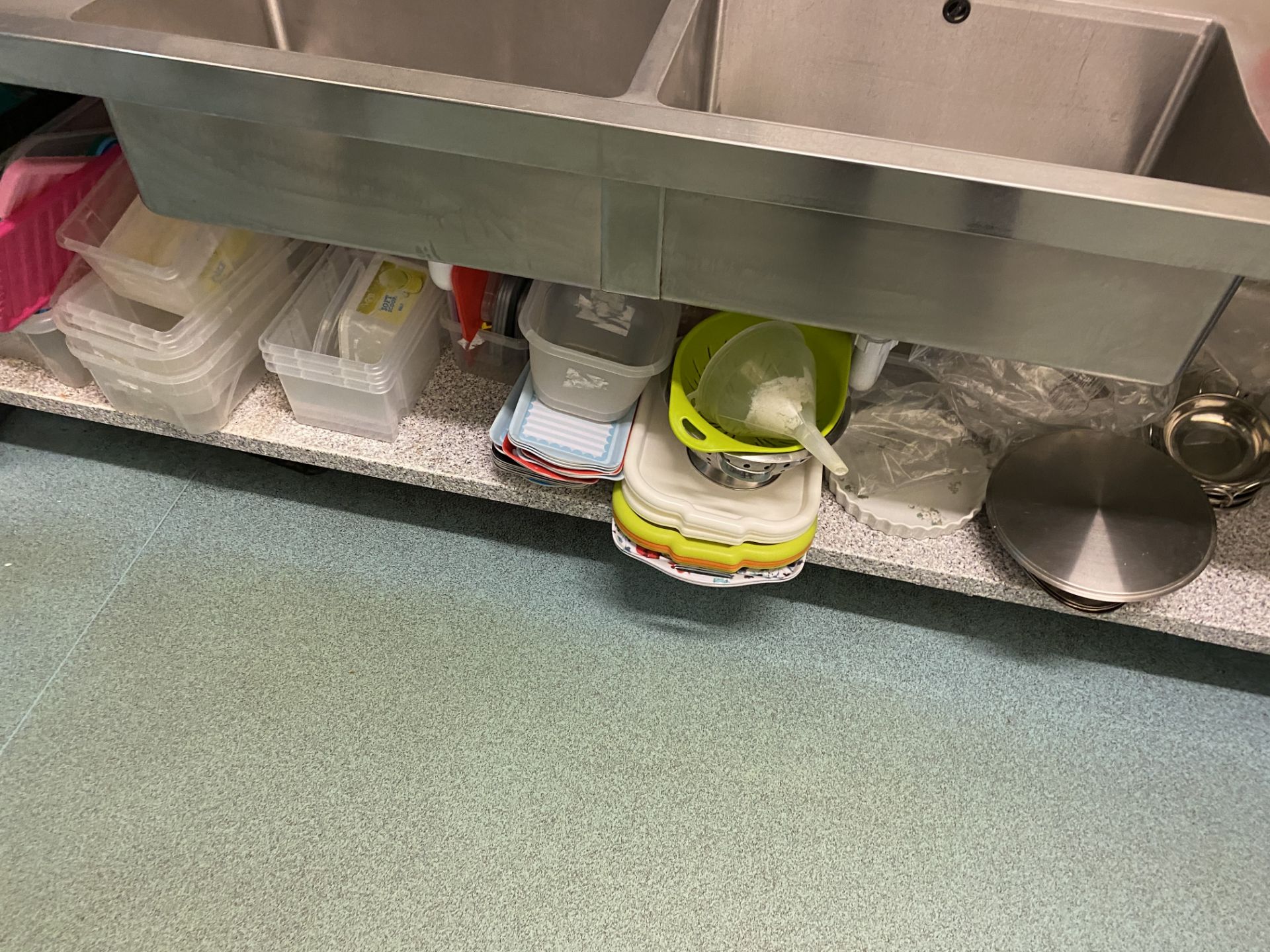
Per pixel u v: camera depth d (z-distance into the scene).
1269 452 1.19
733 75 1.06
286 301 1.26
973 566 1.13
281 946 0.97
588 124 0.71
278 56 0.76
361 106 0.75
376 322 1.17
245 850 1.03
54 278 1.16
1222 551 1.13
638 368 1.04
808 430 0.98
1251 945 1.01
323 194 0.85
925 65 1.01
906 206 0.71
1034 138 1.03
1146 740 1.17
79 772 1.08
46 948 0.95
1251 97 0.83
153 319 1.22
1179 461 1.16
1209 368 1.25
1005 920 1.02
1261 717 1.20
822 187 0.71
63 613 1.21
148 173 0.88
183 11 0.98
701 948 0.99
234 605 1.23
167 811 1.05
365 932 0.98
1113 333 0.78
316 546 1.30
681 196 0.76
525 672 1.20
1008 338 0.82
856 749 1.15
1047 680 1.22
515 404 1.17
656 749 1.14
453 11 1.07
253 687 1.16
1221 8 0.92
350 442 1.22
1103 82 0.97
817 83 1.05
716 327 1.16
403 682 1.17
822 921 1.01
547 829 1.06
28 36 0.78
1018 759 1.15
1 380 1.27
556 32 1.05
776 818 1.09
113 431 1.42
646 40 1.02
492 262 0.88
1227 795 1.13
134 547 1.28
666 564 1.12
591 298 1.15
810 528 1.08
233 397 1.24
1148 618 1.09
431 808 1.07
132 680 1.16
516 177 0.78
